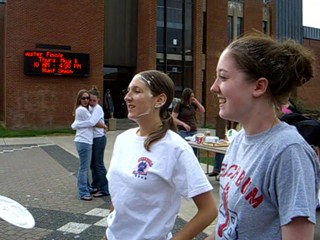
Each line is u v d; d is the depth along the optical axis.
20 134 18.59
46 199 6.46
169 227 1.98
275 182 1.29
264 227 1.32
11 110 19.75
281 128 1.38
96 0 21.31
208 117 25.08
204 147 6.87
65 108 20.64
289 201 1.24
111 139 16.67
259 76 1.36
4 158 11.45
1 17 23.77
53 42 20.44
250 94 1.38
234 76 1.39
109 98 21.36
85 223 5.15
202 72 25.23
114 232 2.02
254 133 1.42
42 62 20.06
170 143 1.99
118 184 2.02
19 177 8.48
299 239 1.21
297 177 1.24
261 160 1.34
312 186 1.24
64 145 15.05
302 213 1.19
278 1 29.80
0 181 8.01
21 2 19.83
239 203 1.37
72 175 8.76
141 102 2.08
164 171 1.95
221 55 1.47
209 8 25.75
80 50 21.00
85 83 21.09
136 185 1.95
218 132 9.12
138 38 23.88
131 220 1.96
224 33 26.31
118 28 23.59
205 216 1.91
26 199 6.46
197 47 24.48
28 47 19.98
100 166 6.59
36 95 20.12
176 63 24.14
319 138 3.26
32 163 10.55
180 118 8.31
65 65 20.52
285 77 1.35
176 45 24.16
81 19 21.02
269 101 1.39
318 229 4.15
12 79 19.73
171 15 24.00
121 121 22.48
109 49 23.39
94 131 6.51
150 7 22.73
